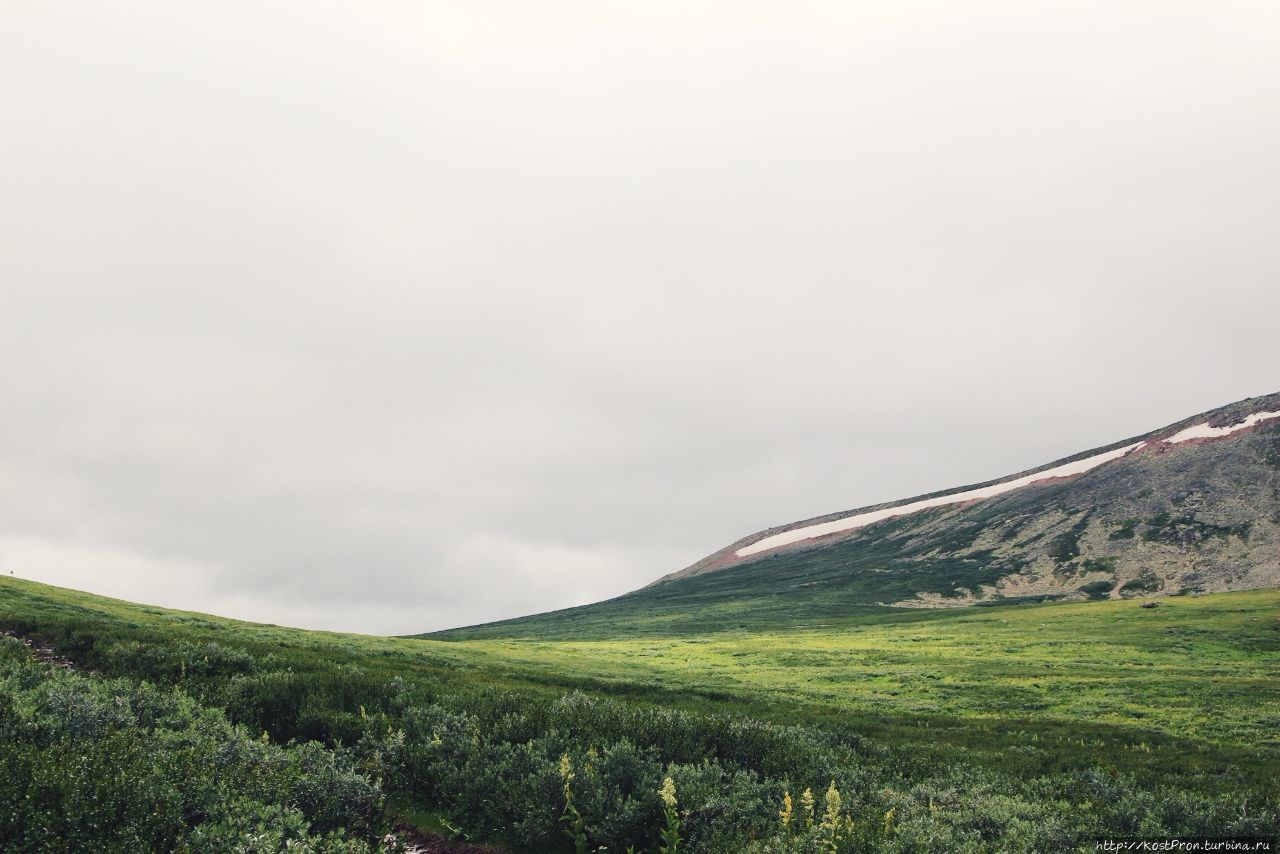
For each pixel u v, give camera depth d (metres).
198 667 22.02
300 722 15.66
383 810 11.39
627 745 13.03
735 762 15.11
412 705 17.34
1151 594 118.38
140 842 7.37
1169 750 31.03
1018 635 85.12
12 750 8.59
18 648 22.44
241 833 7.95
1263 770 25.31
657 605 171.75
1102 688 52.44
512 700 19.33
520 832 10.88
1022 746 30.72
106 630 27.27
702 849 10.16
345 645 52.28
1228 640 71.38
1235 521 138.50
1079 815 13.77
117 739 9.71
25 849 7.20
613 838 10.58
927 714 44.50
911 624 107.44
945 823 12.42
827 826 9.81
